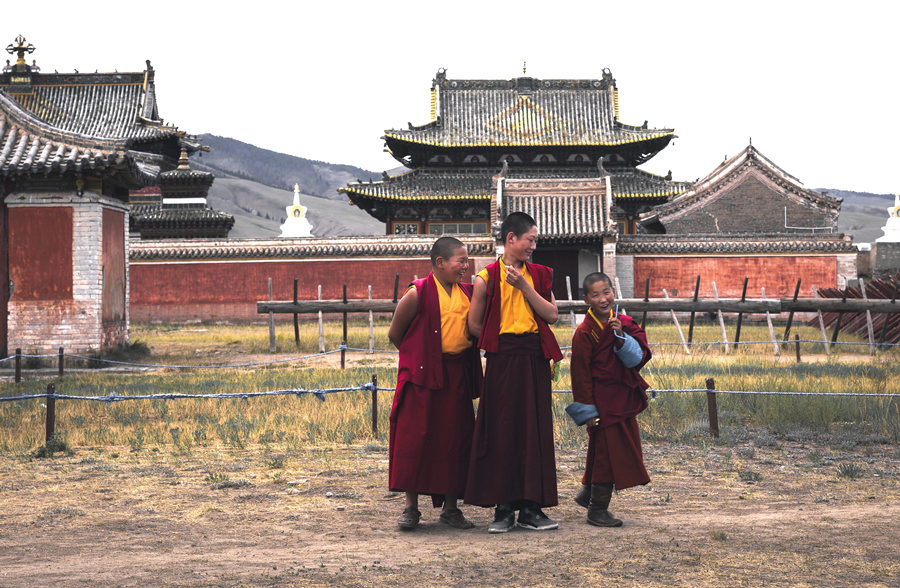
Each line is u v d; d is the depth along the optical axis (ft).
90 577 18.31
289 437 38.65
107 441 38.27
